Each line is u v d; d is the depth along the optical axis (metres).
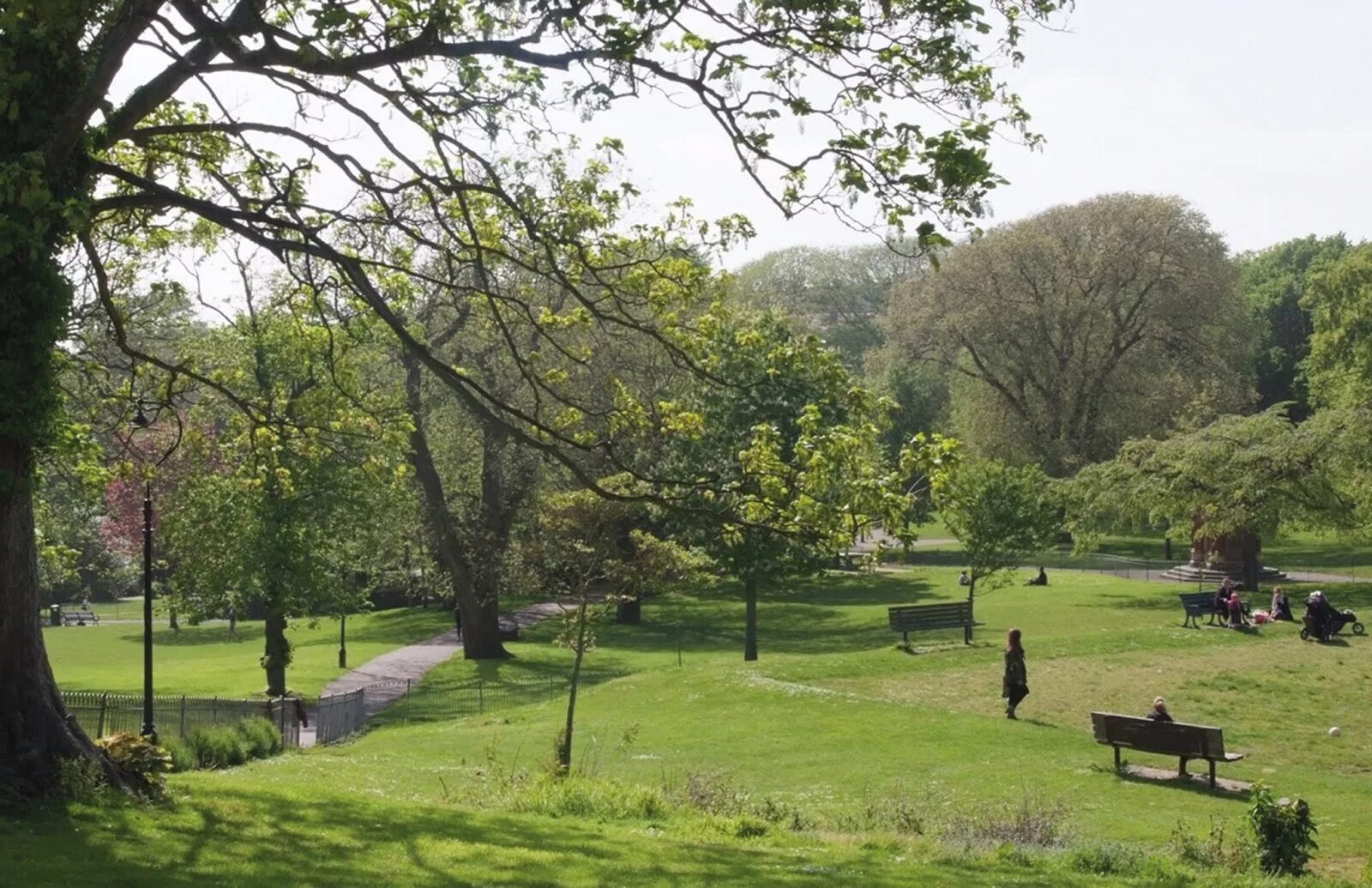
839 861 13.76
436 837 13.44
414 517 49.62
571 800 17.19
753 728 27.25
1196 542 67.00
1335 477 50.59
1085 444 69.75
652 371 34.94
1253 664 34.72
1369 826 18.56
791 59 13.59
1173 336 69.44
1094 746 25.06
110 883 10.24
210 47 14.05
